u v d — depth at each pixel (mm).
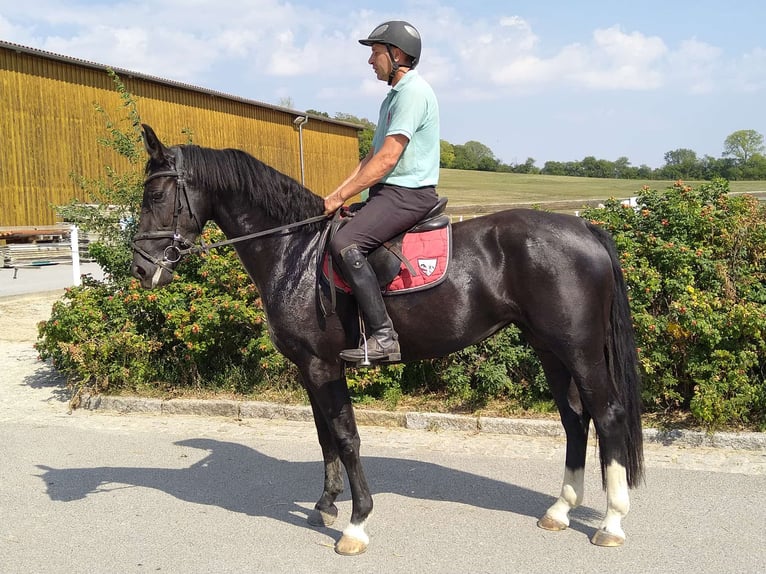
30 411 6727
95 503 4496
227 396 6801
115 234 7699
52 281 14938
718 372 5562
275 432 6012
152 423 6320
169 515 4309
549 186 52656
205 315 6629
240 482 4867
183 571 3594
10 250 18109
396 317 3789
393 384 6570
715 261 6125
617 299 3826
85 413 6680
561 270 3676
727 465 4953
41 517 4281
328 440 4195
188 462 5277
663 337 5848
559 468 5020
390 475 4926
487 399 6316
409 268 3725
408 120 3592
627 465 3816
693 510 4180
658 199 6719
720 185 6738
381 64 3736
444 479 4832
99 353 6918
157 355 7262
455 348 3889
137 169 8703
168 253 3893
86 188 8617
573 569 3520
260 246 3955
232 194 3963
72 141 21859
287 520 4242
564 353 3727
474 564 3605
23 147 20438
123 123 23453
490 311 3820
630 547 3738
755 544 3725
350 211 3912
